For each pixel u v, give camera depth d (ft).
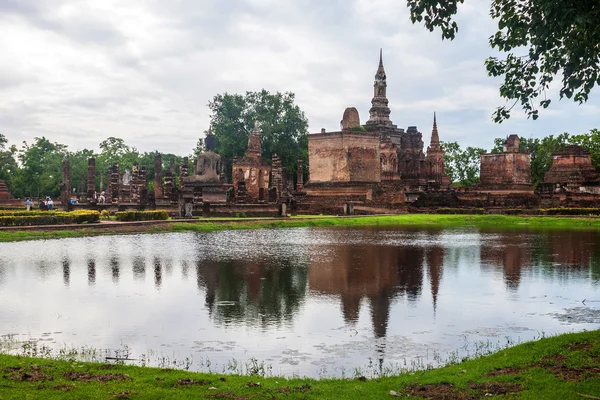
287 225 153.07
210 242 107.45
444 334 43.68
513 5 44.09
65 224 123.95
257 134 248.93
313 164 236.84
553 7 36.40
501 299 55.72
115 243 104.12
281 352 39.24
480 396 28.91
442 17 44.50
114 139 414.00
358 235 125.90
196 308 51.55
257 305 52.70
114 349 39.63
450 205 224.12
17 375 31.48
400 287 61.46
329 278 66.80
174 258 83.35
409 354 38.86
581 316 49.19
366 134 232.73
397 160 273.95
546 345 36.88
